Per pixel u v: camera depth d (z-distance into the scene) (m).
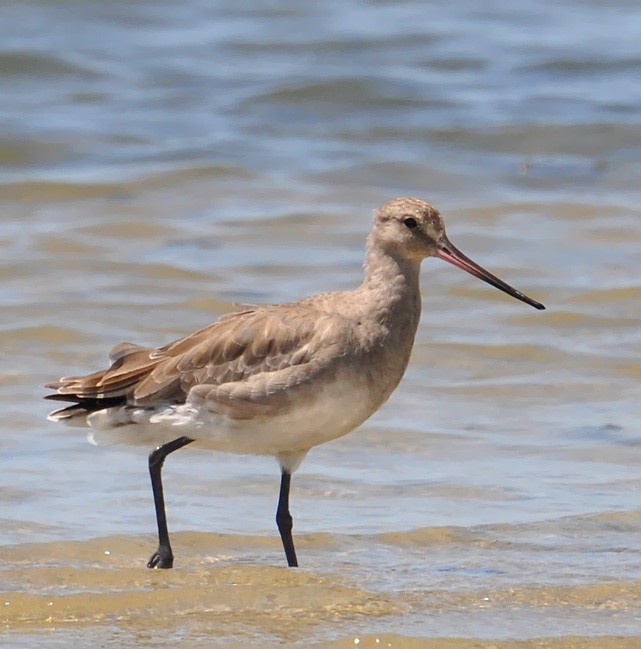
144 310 18.12
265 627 9.98
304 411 11.09
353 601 10.48
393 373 11.48
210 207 22.80
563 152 25.94
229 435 11.21
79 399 11.55
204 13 34.00
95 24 32.81
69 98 28.30
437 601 10.50
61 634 9.82
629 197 23.52
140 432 11.48
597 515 12.34
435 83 29.30
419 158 25.36
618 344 17.23
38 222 21.72
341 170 24.70
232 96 28.47
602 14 35.06
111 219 21.83
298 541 11.85
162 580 10.88
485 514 12.42
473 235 21.44
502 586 10.79
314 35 32.44
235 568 11.09
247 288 19.03
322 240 21.25
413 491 12.98
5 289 18.75
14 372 15.84
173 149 25.55
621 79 29.78
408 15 34.44
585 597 10.58
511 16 34.66
